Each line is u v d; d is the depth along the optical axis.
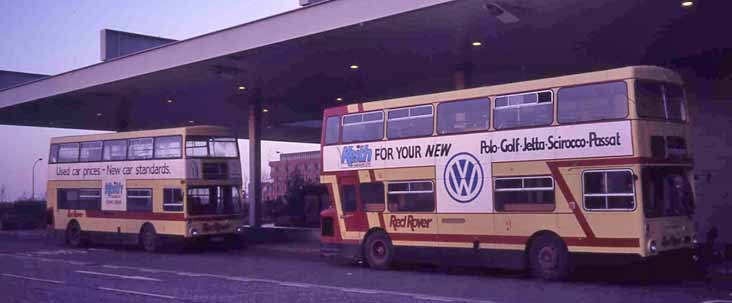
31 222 47.62
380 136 19.34
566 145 15.41
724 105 21.92
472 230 17.02
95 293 14.80
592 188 14.95
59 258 24.36
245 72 25.48
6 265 21.72
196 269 20.09
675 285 15.09
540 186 15.82
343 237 20.08
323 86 29.02
